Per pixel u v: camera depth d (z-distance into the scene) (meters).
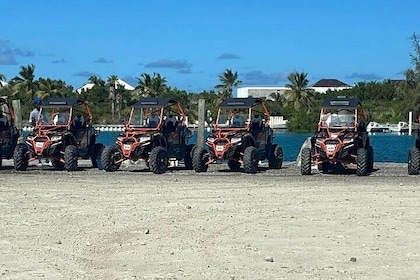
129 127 22.47
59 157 22.81
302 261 9.27
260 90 106.31
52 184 18.03
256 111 23.61
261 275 8.56
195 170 22.48
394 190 16.62
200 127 26.48
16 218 12.59
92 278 8.46
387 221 12.22
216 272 8.71
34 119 23.58
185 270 8.81
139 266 9.04
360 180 19.17
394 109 69.00
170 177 20.12
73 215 12.90
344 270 8.79
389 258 9.42
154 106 22.52
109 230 11.44
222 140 22.25
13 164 25.17
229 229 11.52
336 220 12.35
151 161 21.53
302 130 61.34
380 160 31.56
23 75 70.94
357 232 11.23
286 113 65.81
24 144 23.16
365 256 9.55
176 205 14.15
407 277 8.44
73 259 9.44
